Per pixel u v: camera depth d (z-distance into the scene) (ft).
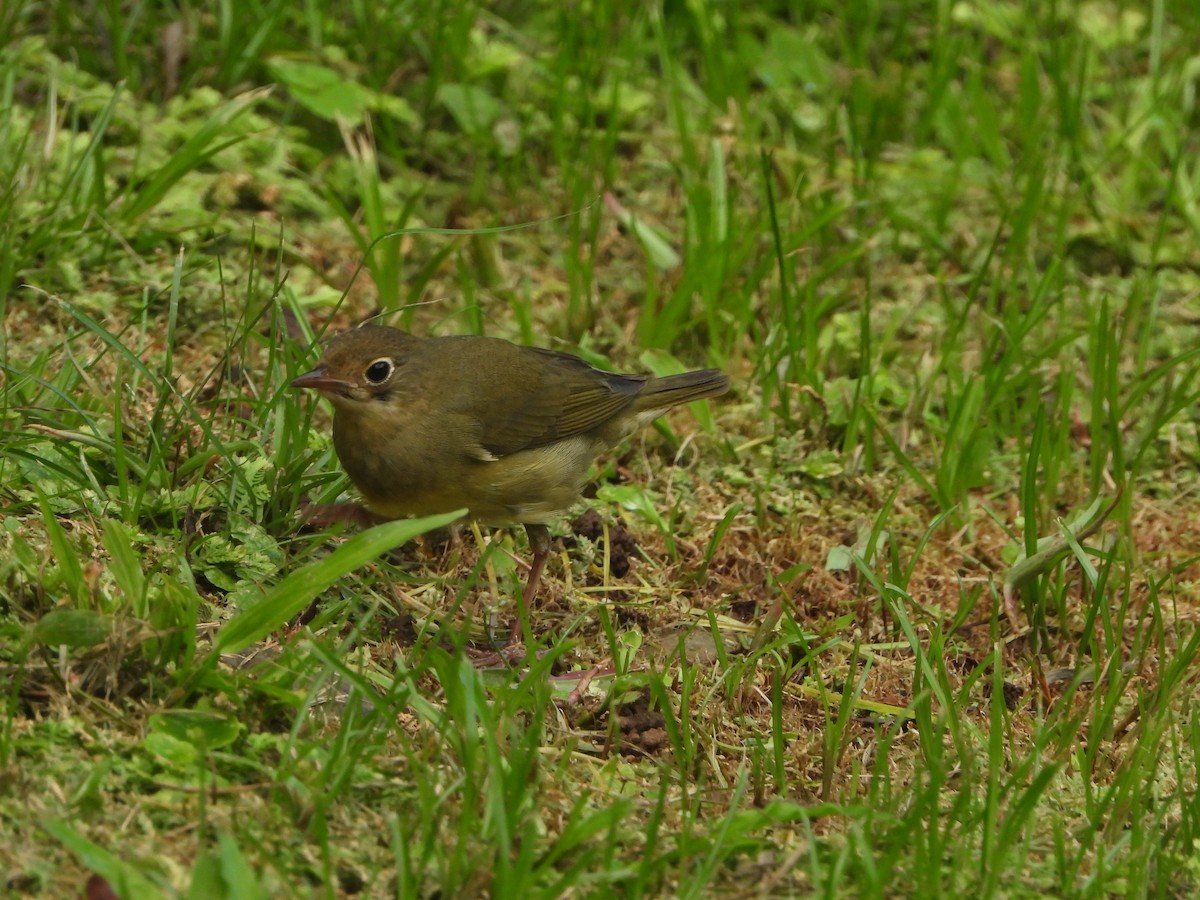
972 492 39.04
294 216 44.65
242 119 45.37
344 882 23.43
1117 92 54.54
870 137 49.73
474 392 32.14
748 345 42.73
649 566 35.27
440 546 34.37
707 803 26.99
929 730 27.91
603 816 23.76
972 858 25.46
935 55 52.16
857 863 25.09
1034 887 25.40
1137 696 31.78
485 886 23.16
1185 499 39.75
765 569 35.42
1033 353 42.42
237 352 38.68
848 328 43.16
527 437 32.68
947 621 34.37
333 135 47.47
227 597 29.84
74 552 27.48
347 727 24.93
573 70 50.47
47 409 31.83
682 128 46.44
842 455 39.14
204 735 25.30
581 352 41.01
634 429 35.73
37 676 25.80
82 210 40.86
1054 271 41.86
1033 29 55.47
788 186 47.29
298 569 29.27
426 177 47.70
